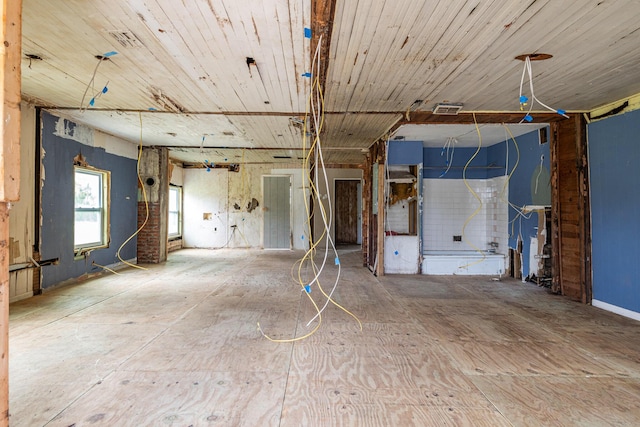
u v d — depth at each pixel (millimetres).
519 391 2260
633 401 2154
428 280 5734
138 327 3371
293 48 2822
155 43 2752
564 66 3094
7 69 1354
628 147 3871
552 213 4945
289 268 6750
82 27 2514
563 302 4430
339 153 7906
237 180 9969
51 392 2182
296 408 2037
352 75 3352
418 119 4840
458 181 6723
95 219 5980
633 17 2287
